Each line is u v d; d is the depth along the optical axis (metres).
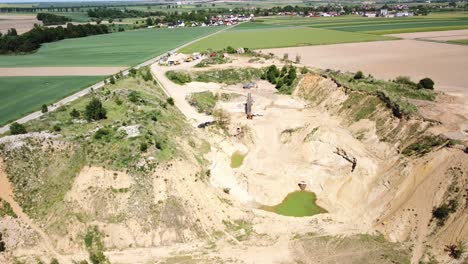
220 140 84.25
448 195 56.06
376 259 51.31
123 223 54.56
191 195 59.25
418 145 67.88
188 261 51.16
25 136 65.06
